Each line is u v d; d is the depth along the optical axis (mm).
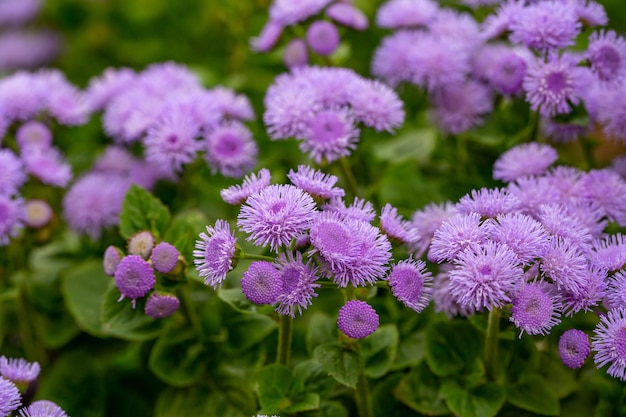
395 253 258
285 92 271
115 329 255
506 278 229
